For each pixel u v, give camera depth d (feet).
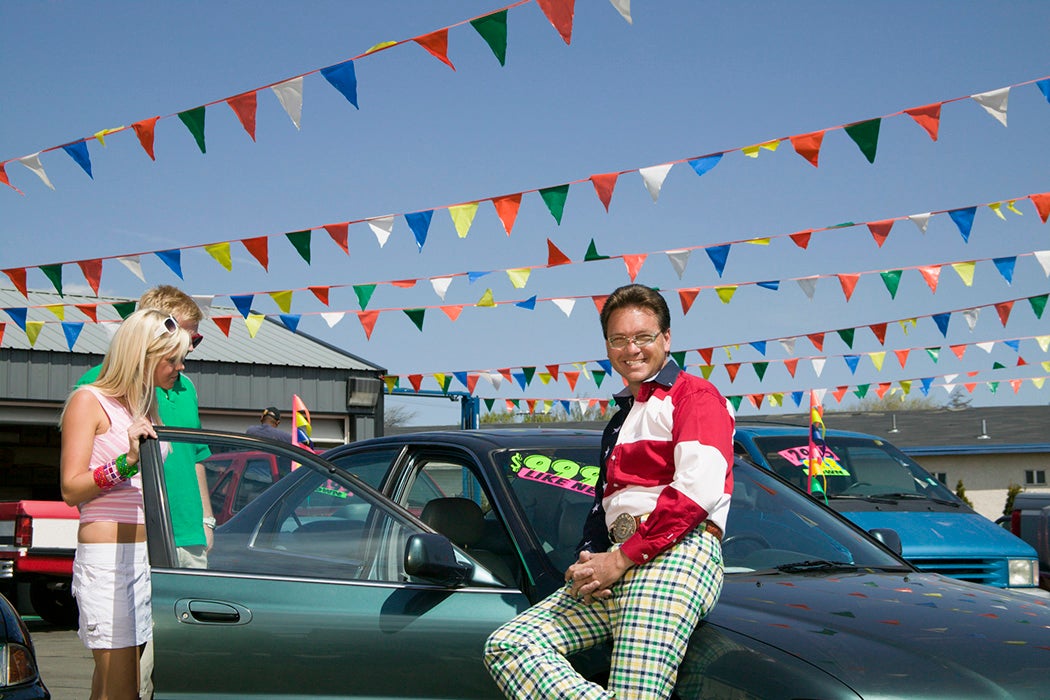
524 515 12.21
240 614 11.56
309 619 11.49
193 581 11.73
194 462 12.25
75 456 12.09
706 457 9.55
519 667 9.86
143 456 12.00
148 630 12.41
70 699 20.88
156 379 12.71
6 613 12.75
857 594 11.18
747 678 9.32
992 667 9.28
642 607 9.60
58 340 49.73
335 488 12.61
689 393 9.95
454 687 11.14
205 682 11.55
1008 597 11.68
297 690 11.43
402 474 14.23
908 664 9.21
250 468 12.54
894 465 27.30
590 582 9.74
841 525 13.88
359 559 12.00
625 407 10.64
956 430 94.73
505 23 16.62
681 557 9.65
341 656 11.39
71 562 30.81
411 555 10.94
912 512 24.45
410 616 11.36
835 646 9.53
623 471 10.12
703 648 9.95
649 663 9.49
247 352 56.18
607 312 10.40
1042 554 26.73
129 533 12.37
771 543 13.07
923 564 21.97
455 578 11.12
